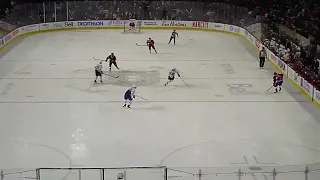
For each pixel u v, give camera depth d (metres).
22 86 24.09
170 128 18.55
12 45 34.06
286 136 17.89
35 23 38.91
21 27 37.28
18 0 41.69
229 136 17.84
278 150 16.61
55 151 16.44
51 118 19.59
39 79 25.41
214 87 24.23
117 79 25.52
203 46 34.75
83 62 29.34
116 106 21.08
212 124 19.03
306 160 15.81
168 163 15.52
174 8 41.81
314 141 17.42
